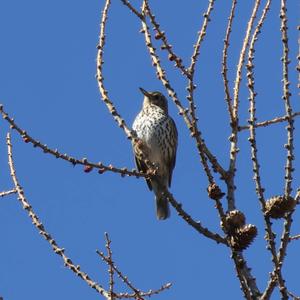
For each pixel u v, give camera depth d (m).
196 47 10.88
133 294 10.30
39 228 10.84
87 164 11.12
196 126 10.34
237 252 9.48
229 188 10.56
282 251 9.20
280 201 9.29
